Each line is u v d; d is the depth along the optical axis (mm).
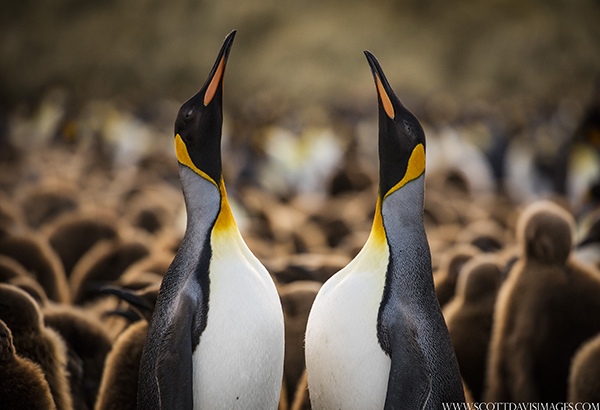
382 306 6328
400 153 6664
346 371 6340
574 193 25828
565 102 62719
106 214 15523
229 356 6273
